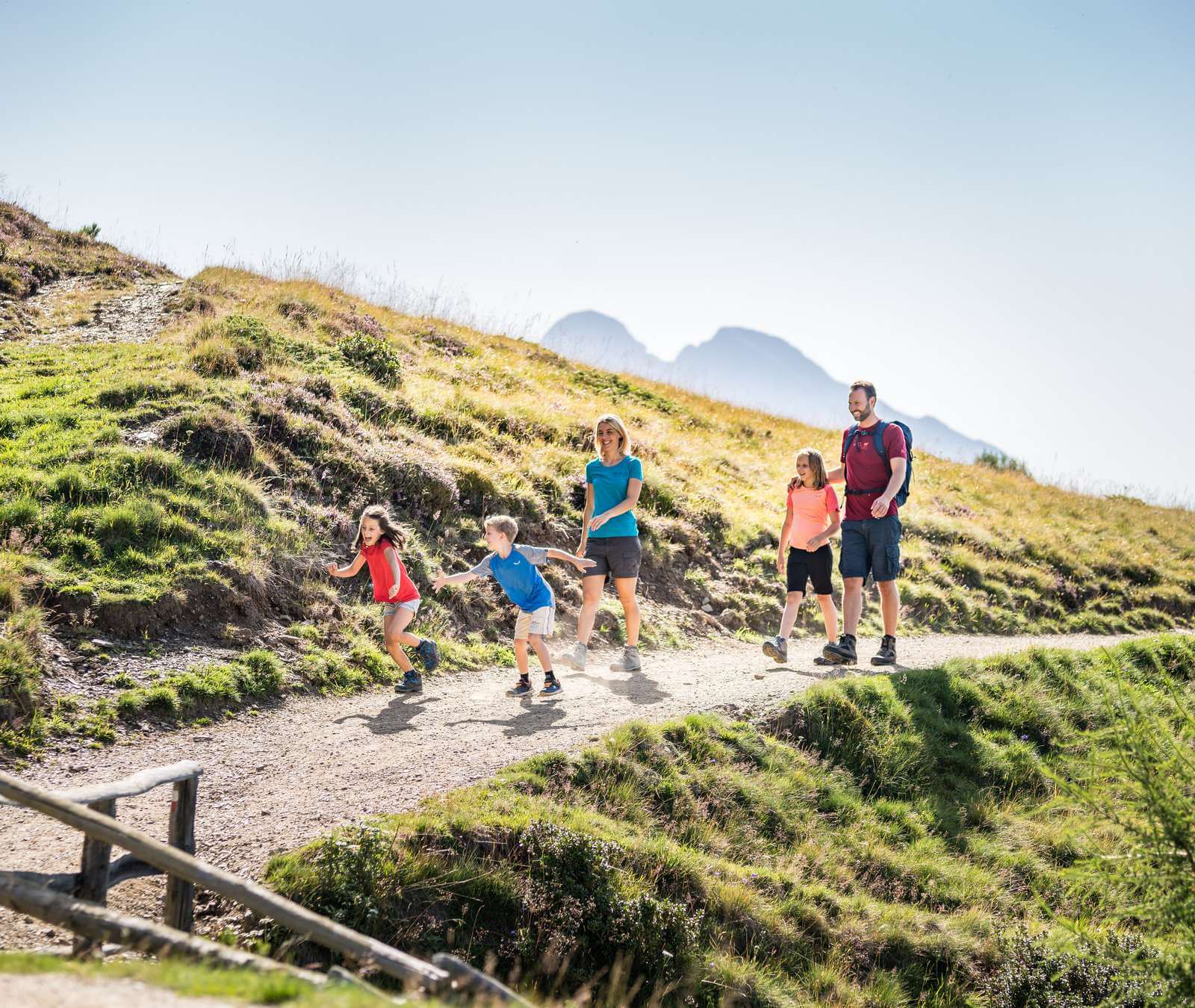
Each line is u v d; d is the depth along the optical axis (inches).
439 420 638.5
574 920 234.2
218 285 877.2
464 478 556.7
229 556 391.5
